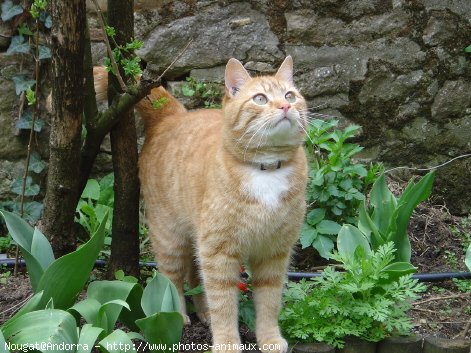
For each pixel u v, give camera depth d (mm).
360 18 2146
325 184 1967
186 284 1899
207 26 2131
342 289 1710
